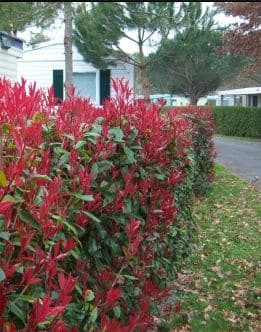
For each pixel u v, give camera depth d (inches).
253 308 187.6
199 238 285.1
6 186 63.1
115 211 106.2
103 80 802.8
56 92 800.3
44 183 76.2
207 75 1705.2
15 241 65.1
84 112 112.4
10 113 76.7
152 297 130.0
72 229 78.2
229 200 409.1
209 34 900.6
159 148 136.3
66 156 92.7
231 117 1338.6
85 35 758.5
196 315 177.9
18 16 518.6
